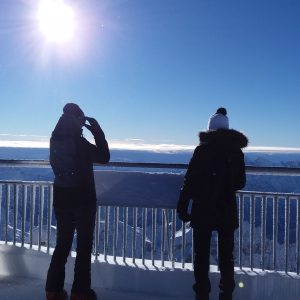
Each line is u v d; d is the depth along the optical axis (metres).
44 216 4.44
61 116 3.49
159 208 3.82
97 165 4.08
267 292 3.54
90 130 3.48
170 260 3.95
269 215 3.80
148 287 3.76
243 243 3.76
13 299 3.62
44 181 4.23
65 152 3.41
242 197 3.74
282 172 3.60
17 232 4.46
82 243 3.41
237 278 3.60
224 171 3.18
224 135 3.19
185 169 3.83
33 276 4.16
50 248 4.24
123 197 3.90
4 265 4.27
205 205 3.17
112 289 3.87
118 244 4.15
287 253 3.63
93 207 3.45
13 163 4.25
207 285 3.23
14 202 4.32
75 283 3.42
